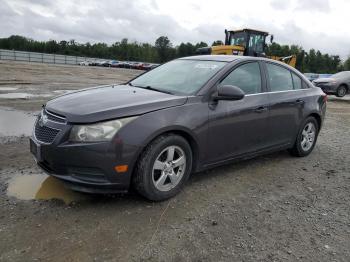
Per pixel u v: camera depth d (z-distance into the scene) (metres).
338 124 9.36
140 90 4.40
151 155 3.63
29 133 6.41
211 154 4.29
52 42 107.94
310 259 3.00
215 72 4.48
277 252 3.07
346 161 5.80
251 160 5.55
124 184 3.57
